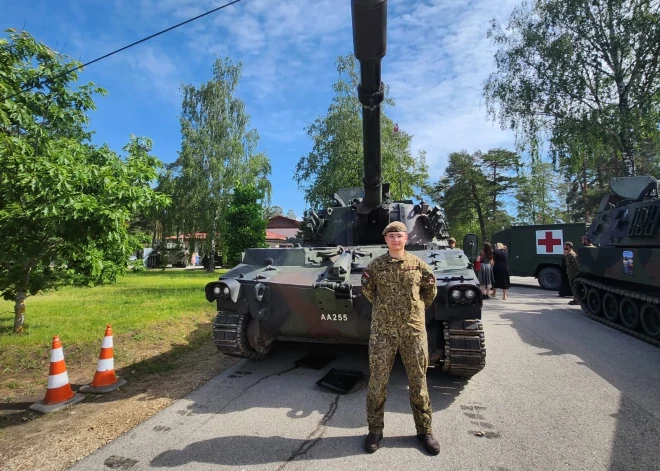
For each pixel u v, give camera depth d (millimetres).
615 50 14547
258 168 28469
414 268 3244
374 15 2992
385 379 3158
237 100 28062
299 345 6305
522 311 9594
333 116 20031
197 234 31234
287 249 5293
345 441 3240
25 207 5727
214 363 5480
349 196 7574
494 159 43250
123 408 3979
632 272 7039
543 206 44531
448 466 2865
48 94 7219
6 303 10500
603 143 15477
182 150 26797
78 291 13141
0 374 5113
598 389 4395
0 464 2934
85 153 7344
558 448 3113
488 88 17281
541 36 15625
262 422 3600
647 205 7035
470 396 4215
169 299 10891
